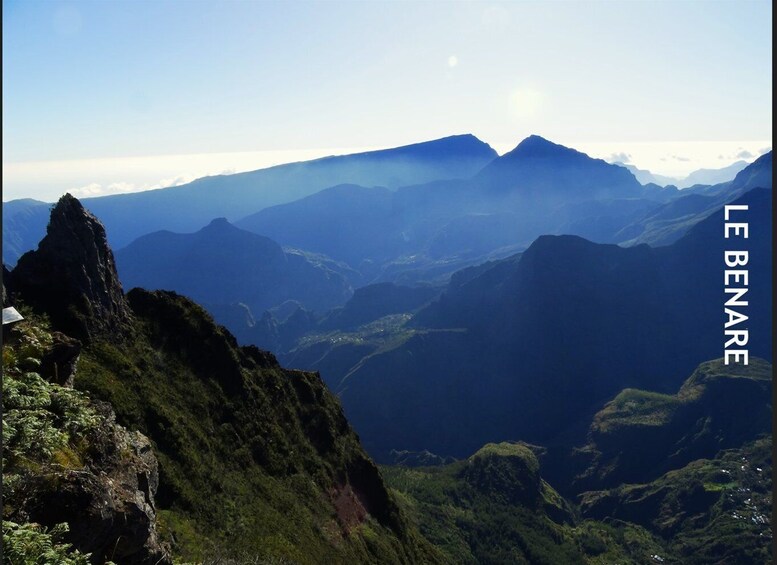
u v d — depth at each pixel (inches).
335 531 1782.7
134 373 1445.6
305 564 1294.3
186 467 1302.9
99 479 469.1
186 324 1870.1
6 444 452.8
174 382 1654.8
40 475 435.8
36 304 1328.7
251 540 1206.9
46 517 413.1
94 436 560.7
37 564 361.7
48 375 729.6
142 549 485.7
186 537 913.5
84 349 1368.1
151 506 579.5
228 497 1354.6
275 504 1585.9
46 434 485.4
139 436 721.6
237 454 1669.5
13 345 726.5
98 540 436.5
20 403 518.3
